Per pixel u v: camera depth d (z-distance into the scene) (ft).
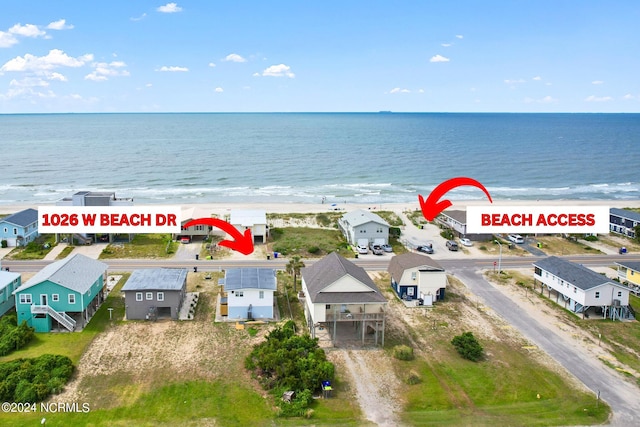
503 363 139.54
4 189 419.74
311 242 258.98
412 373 129.80
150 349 142.92
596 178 528.22
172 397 118.73
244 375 129.90
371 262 232.12
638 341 155.02
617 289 170.60
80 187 436.76
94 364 133.49
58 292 153.07
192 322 162.09
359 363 138.00
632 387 128.36
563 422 112.68
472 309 178.40
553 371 135.54
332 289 151.64
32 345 143.02
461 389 125.90
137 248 243.40
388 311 175.22
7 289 162.50
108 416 110.42
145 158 623.36
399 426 110.22
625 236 282.77
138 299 162.30
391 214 318.45
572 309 178.09
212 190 430.61
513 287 201.36
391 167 578.25
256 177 500.74
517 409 117.60
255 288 164.86
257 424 109.50
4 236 242.17
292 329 153.58
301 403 114.93
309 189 441.68
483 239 271.49
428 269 184.96
